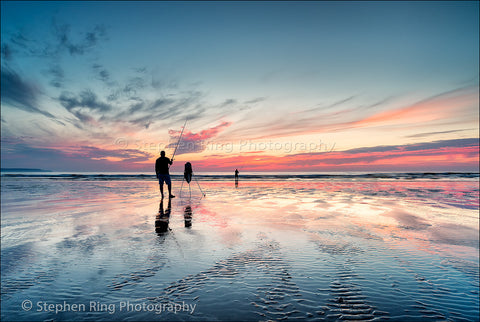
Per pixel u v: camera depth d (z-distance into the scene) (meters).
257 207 7.83
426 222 5.93
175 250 3.63
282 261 3.23
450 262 3.35
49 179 34.06
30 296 2.41
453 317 2.07
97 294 2.43
